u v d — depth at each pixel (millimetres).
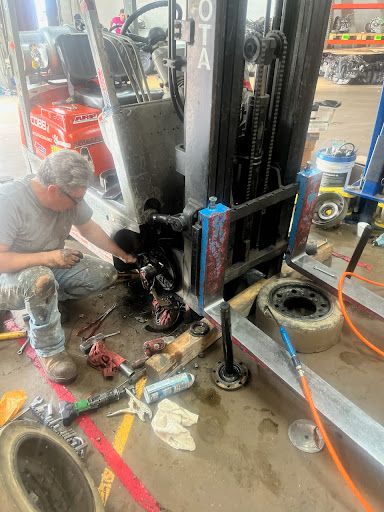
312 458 1448
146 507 1309
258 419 1586
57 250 1681
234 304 1938
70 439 1487
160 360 1708
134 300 2260
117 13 8148
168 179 1816
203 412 1614
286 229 2043
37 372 1812
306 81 1671
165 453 1468
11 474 1021
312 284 2074
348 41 8109
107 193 2125
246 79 2473
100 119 1678
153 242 1934
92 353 1820
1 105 6473
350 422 1317
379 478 1381
